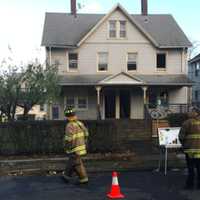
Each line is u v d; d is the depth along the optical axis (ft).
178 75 114.32
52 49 111.96
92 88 112.27
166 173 42.96
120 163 49.80
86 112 112.47
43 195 33.30
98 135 59.88
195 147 34.63
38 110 137.49
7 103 75.92
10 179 41.09
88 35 111.55
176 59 114.93
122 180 39.40
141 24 122.01
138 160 51.80
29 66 79.77
